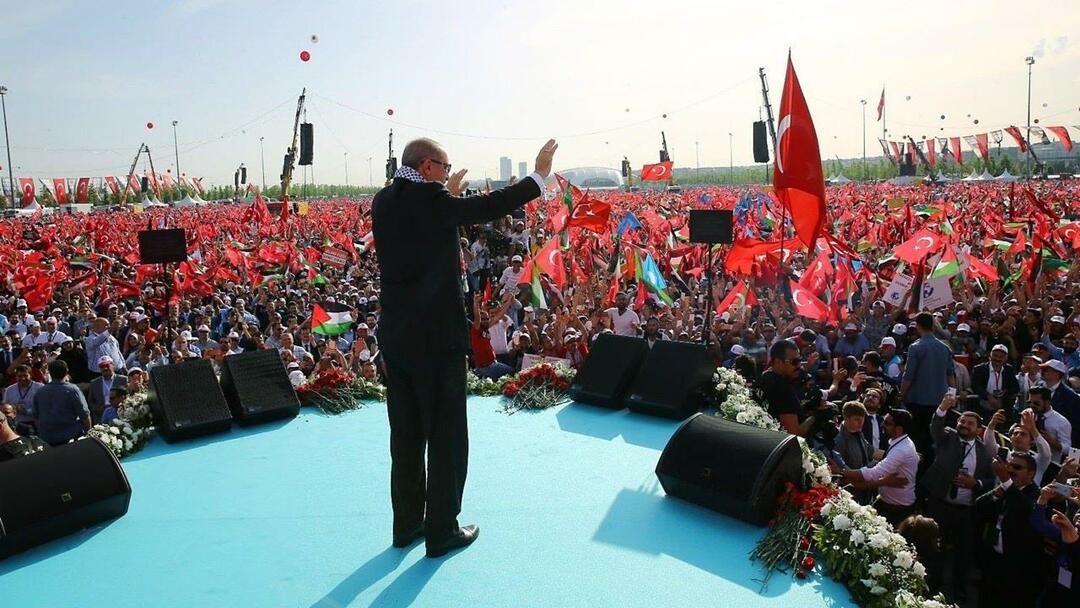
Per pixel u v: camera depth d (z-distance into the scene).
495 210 3.70
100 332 12.99
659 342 6.79
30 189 90.50
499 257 22.88
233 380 6.59
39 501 4.31
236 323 15.32
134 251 27.69
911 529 6.14
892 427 7.57
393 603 3.69
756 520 4.45
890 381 10.55
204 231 38.56
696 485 4.62
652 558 4.11
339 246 28.52
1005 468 7.05
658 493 4.96
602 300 15.84
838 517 4.05
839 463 8.00
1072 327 12.05
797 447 4.61
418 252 3.90
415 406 4.18
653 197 65.75
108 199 104.19
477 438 6.10
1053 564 6.63
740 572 3.98
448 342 4.01
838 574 3.88
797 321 13.64
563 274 14.50
